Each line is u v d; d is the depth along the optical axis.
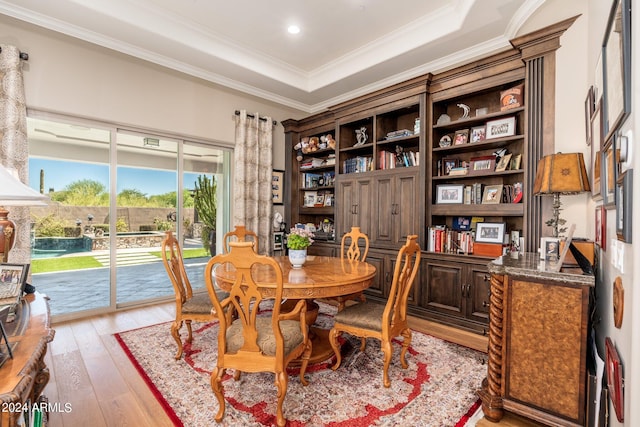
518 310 1.67
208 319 2.36
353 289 2.20
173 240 2.57
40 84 3.04
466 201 3.31
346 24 3.25
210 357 2.43
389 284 3.77
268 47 3.73
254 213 4.67
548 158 2.24
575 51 2.46
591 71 2.17
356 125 4.55
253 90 4.42
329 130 4.80
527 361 1.63
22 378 0.93
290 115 5.41
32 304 1.54
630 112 1.03
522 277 1.66
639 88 0.98
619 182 1.19
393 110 3.80
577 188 2.08
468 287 3.07
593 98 1.97
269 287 2.01
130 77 3.62
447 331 3.04
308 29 3.35
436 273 3.32
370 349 2.60
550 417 1.56
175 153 4.13
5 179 1.15
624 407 1.08
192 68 3.79
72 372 2.20
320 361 2.37
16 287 1.41
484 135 3.23
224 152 4.65
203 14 3.09
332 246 4.46
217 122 4.40
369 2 2.89
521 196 2.91
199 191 4.39
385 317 2.04
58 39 3.12
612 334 1.35
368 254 3.98
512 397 1.67
